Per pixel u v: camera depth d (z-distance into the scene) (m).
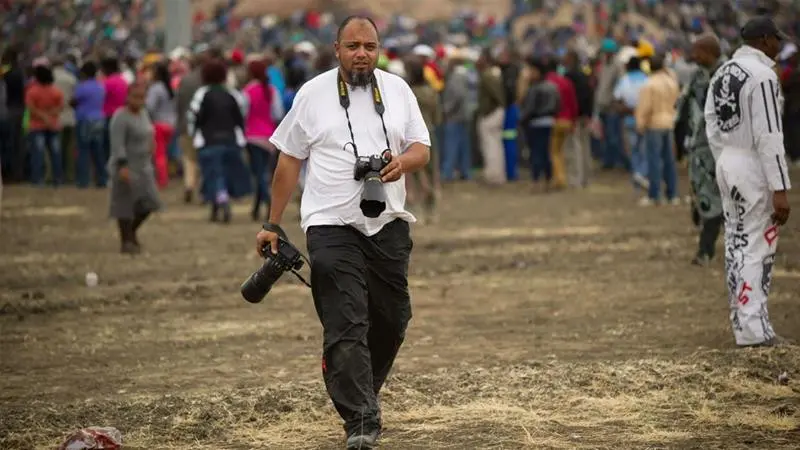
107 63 70.31
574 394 21.70
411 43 127.81
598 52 79.00
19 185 73.25
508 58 74.31
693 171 35.66
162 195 66.56
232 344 27.61
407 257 18.91
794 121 71.62
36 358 26.61
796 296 31.16
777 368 23.08
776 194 24.05
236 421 20.69
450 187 69.31
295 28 149.38
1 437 20.03
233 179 53.00
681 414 20.45
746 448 18.47
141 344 27.92
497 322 29.38
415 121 18.92
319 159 18.58
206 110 52.44
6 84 74.31
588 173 67.25
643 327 28.05
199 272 38.72
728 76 24.42
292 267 18.94
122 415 21.14
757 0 86.12
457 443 19.08
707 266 36.59
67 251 44.38
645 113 53.66
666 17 125.62
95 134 70.69
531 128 65.00
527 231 47.41
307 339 27.98
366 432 18.00
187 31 93.06
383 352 19.36
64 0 150.75
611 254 40.19
